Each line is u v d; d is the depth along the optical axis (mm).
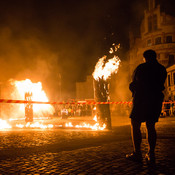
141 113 4523
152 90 4559
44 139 8047
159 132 9094
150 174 3701
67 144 6816
